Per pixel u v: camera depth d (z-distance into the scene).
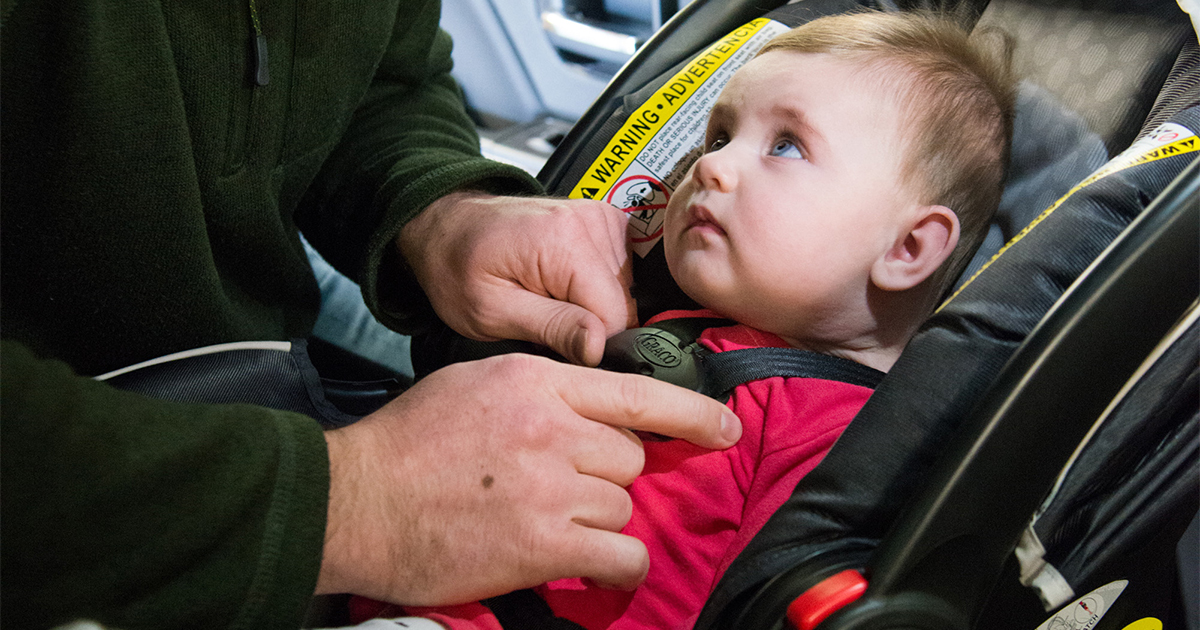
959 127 0.69
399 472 0.51
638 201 0.84
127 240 0.65
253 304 0.82
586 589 0.60
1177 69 0.72
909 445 0.52
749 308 0.69
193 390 0.67
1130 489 0.56
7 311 0.65
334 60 0.77
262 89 0.71
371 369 1.03
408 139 0.90
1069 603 0.59
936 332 0.56
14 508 0.38
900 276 0.66
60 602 0.40
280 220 0.79
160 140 0.63
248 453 0.46
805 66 0.69
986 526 0.48
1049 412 0.47
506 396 0.54
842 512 0.51
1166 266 0.47
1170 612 0.94
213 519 0.43
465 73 1.96
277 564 0.44
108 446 0.41
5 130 0.59
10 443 0.39
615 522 0.55
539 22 1.78
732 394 0.65
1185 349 0.51
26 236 0.62
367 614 0.58
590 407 0.55
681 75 0.88
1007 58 0.78
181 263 0.68
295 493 0.46
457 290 0.73
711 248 0.68
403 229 0.79
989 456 0.46
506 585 0.52
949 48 0.72
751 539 0.53
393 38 0.92
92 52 0.59
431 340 0.82
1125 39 0.76
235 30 0.68
